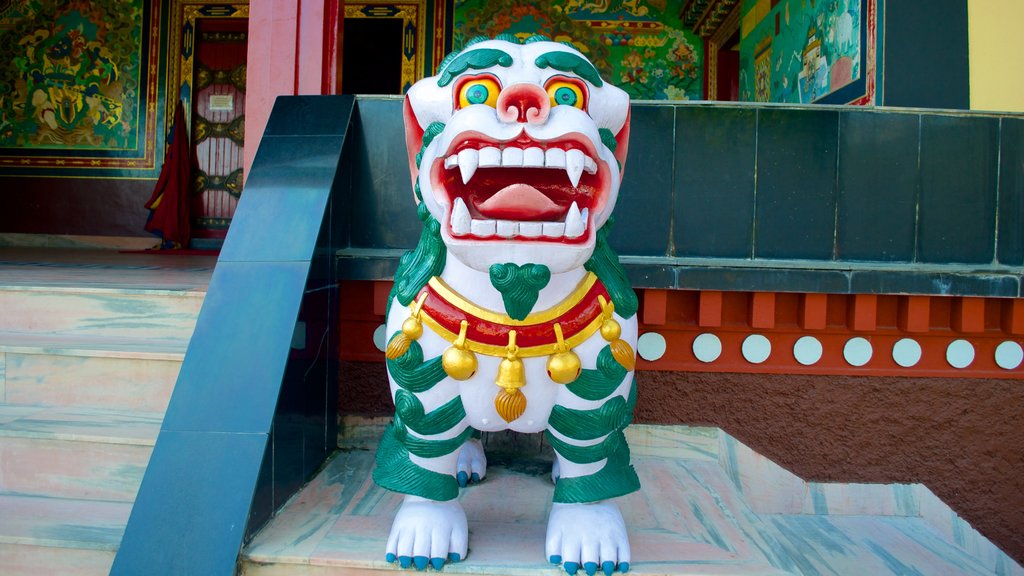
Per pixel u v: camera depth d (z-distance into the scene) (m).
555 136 1.31
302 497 1.96
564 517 1.58
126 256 5.97
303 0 2.83
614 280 1.57
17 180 7.91
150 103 7.89
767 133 2.38
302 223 2.16
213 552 1.53
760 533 1.79
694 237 2.39
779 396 2.51
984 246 2.41
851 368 2.50
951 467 2.54
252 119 2.83
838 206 2.39
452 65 1.49
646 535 1.77
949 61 3.22
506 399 1.48
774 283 2.33
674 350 2.49
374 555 1.58
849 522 2.54
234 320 1.93
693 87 7.26
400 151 2.50
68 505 1.91
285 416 1.87
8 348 2.28
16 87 7.86
